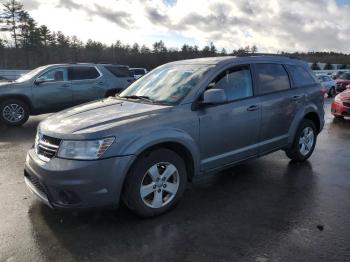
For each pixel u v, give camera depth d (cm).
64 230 381
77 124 388
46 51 6694
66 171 357
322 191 500
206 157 462
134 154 378
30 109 1060
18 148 743
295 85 607
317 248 346
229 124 480
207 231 380
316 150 749
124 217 411
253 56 554
